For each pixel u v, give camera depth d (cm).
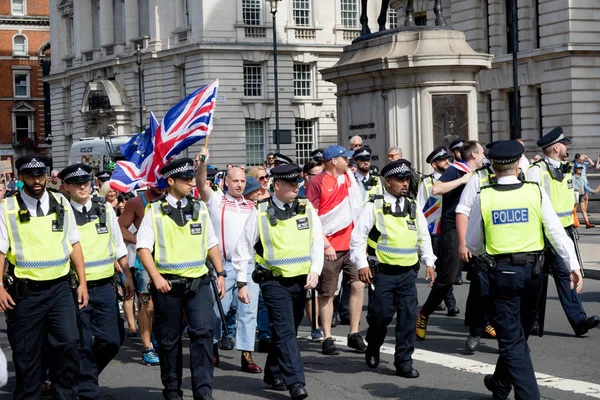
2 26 9256
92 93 7162
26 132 9412
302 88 6444
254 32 6272
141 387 1105
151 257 970
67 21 7912
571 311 1274
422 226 1102
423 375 1099
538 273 906
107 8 7269
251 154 6328
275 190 1021
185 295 971
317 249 1022
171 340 978
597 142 4247
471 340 1212
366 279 1091
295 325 1026
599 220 3509
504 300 903
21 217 909
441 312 1534
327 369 1150
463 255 1109
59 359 922
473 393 1007
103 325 1000
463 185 1312
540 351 1200
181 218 975
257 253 1020
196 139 1384
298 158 6462
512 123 4594
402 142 2055
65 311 920
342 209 1260
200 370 968
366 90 2130
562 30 4250
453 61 2011
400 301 1091
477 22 4691
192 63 6288
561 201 1288
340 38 6500
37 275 909
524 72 4453
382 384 1060
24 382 928
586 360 1145
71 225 931
